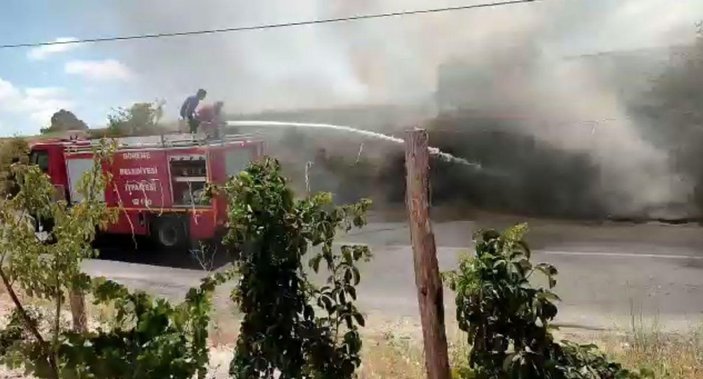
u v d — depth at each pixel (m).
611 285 8.15
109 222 3.52
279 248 3.10
